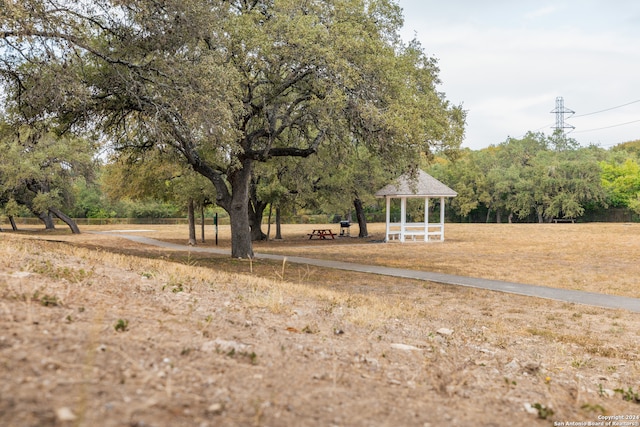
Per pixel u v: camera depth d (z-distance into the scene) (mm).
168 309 5762
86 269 8219
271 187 35844
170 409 2781
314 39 16297
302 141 28812
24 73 15461
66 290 5758
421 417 3418
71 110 16734
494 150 106312
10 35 13203
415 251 30094
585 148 91125
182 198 32375
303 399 3385
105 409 2596
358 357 4953
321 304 8852
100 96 17031
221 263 19266
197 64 15750
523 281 16969
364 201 41375
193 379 3406
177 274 9805
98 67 16781
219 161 21875
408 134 17016
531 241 38719
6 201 51000
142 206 80625
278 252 28422
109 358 3451
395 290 14320
